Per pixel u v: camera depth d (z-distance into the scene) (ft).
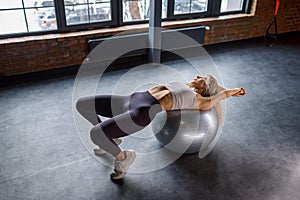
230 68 13.66
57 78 12.26
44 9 12.17
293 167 7.44
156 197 6.52
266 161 7.64
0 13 11.46
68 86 11.58
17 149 7.97
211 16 16.11
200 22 15.25
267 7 17.19
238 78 12.60
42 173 7.15
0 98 10.57
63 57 12.76
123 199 6.46
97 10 13.23
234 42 17.21
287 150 8.09
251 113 9.88
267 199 6.48
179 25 14.71
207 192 6.66
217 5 15.90
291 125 9.26
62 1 12.24
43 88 11.37
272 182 6.95
